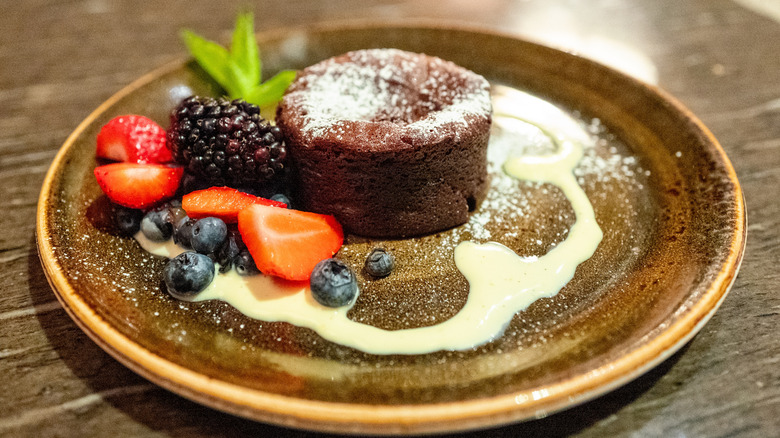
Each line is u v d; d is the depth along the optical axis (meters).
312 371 0.21
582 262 0.25
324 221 0.26
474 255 0.25
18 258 0.25
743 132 0.31
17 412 0.20
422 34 0.33
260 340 0.22
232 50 0.31
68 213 0.25
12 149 0.30
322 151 0.25
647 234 0.26
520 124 0.31
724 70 0.35
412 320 0.23
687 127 0.28
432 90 0.27
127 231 0.25
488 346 0.22
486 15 0.41
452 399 0.20
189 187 0.25
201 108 0.25
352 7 0.41
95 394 0.21
